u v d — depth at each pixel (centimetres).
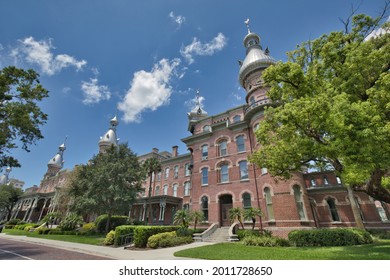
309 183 2639
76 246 1574
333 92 945
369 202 2238
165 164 4103
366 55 934
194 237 1883
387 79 775
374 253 927
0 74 1442
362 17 1062
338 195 2378
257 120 2272
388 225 2086
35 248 1523
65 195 3381
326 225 2305
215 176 2483
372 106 779
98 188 2289
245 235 1708
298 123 945
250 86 2670
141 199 3469
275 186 1911
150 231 1661
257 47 2939
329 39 1147
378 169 905
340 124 750
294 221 1719
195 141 2883
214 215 2306
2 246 1623
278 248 1247
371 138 717
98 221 2706
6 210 6869
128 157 2639
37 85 1612
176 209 3475
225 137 2612
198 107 4341
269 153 1176
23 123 1552
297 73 1075
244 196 2206
